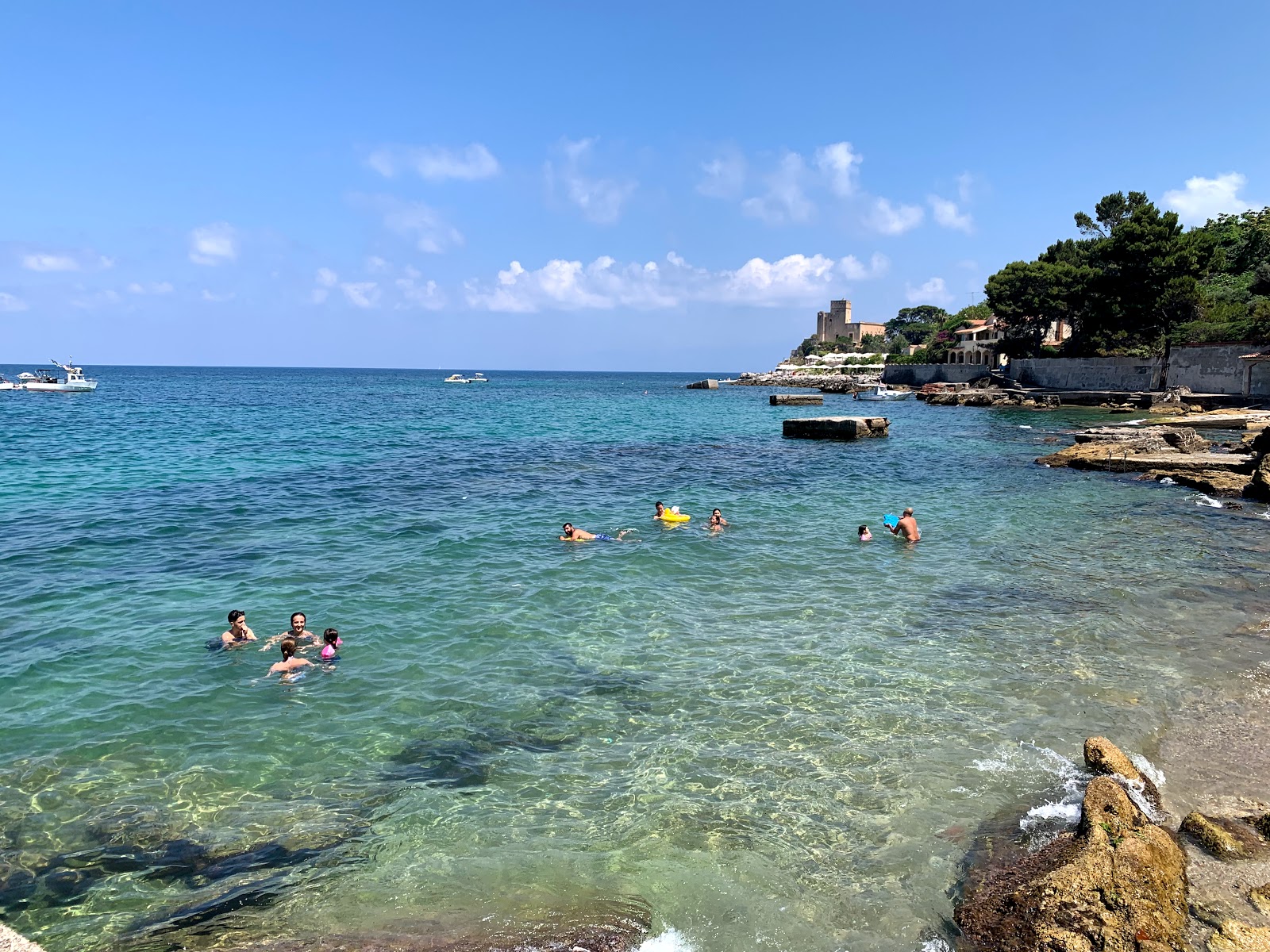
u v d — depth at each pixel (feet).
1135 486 84.07
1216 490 78.28
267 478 81.61
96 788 24.17
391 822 22.68
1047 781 24.53
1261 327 184.44
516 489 78.59
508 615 40.19
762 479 88.94
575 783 24.67
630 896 19.54
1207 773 24.98
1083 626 39.04
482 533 58.23
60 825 22.30
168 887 19.86
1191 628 38.81
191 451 104.01
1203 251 204.13
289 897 19.49
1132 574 48.93
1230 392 183.42
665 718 29.01
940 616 40.73
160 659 33.91
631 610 41.32
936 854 21.02
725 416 204.44
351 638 36.70
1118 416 179.11
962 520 65.72
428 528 59.41
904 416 203.62
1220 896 18.80
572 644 36.32
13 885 19.79
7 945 16.78
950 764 25.61
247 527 58.70
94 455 98.37
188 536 55.36
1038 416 193.98
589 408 242.17
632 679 32.45
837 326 642.63
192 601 41.52
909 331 583.17
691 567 50.11
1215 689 31.50
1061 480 88.69
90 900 19.33
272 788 24.38
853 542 57.52
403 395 336.90
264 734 27.66
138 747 26.63
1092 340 235.81
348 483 80.07
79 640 35.81
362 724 28.45
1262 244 250.98
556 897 19.47
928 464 103.45
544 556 52.13
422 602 42.01
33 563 47.78
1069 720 28.73
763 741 27.27
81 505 65.41
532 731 28.07
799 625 39.17
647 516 66.28
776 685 31.81
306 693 30.94
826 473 94.63
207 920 18.63
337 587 44.27
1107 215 253.44
